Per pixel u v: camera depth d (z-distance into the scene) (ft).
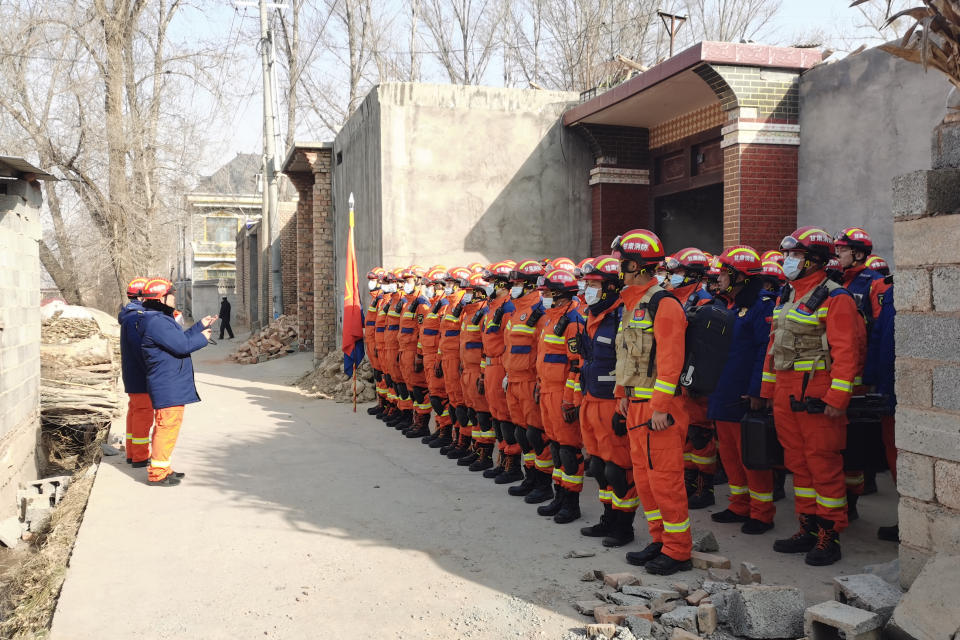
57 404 31.99
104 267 65.41
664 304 15.87
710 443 22.25
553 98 44.37
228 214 151.33
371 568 16.90
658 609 14.14
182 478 25.26
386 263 42.60
